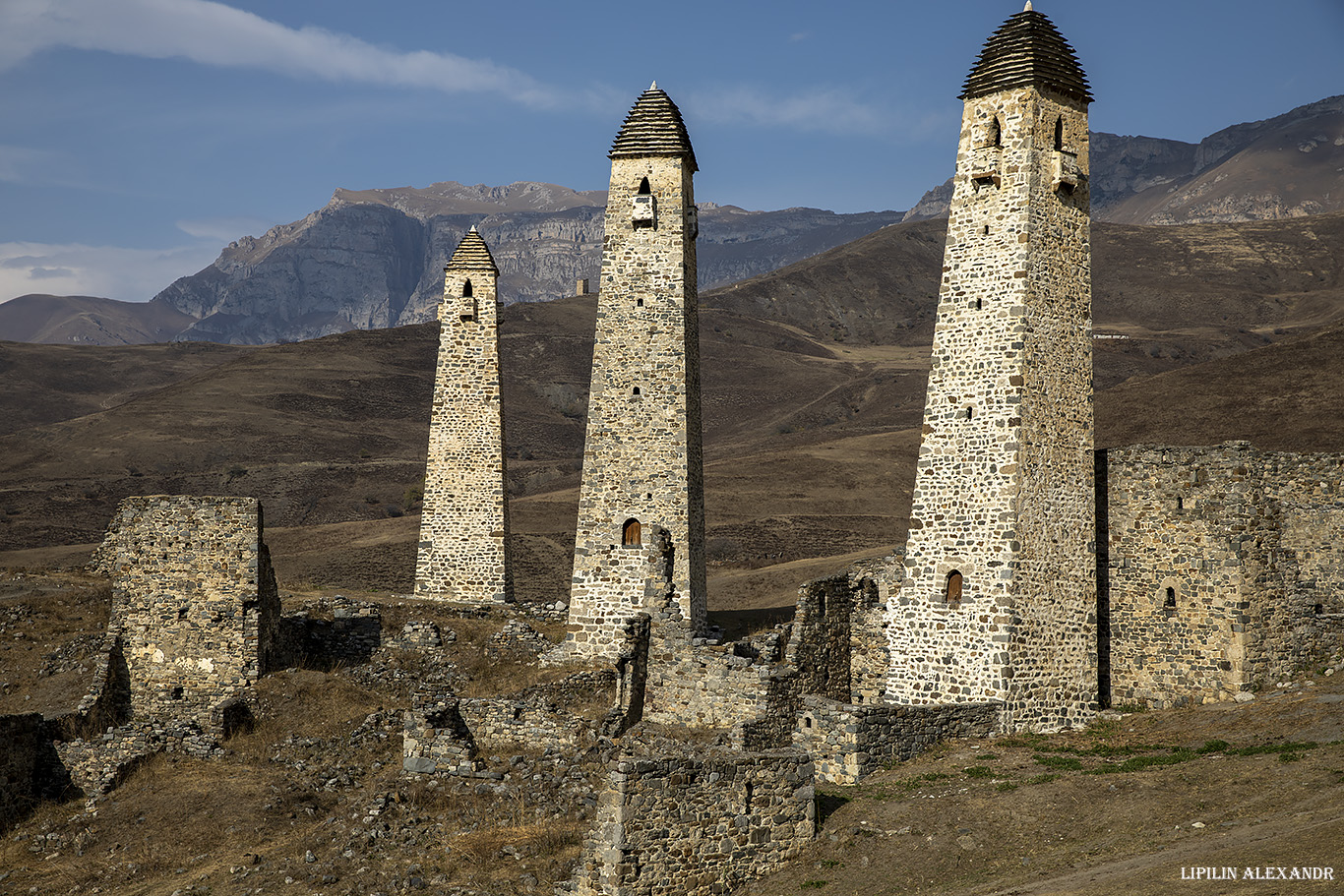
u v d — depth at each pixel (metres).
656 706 35.19
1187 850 20.77
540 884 23.48
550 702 33.81
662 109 40.81
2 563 88.06
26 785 31.94
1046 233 32.84
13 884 27.64
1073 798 24.39
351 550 84.44
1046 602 32.00
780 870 22.95
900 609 33.19
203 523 37.03
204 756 33.06
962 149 33.59
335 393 182.88
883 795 25.81
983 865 22.27
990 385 32.34
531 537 88.50
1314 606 33.09
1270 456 33.94
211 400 172.62
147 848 28.84
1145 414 102.00
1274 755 25.14
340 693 36.53
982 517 32.03
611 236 40.47
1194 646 31.69
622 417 39.81
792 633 34.28
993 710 30.98
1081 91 33.66
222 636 36.56
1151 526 32.56
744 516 100.56
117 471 142.25
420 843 26.64
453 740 30.16
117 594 37.19
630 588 38.88
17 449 150.12
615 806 21.66
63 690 36.47
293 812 30.03
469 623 43.00
